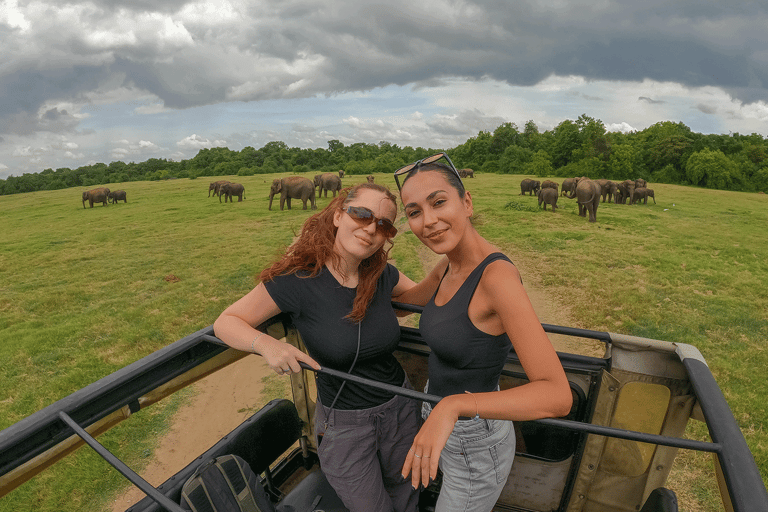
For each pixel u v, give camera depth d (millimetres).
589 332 1826
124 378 1407
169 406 4953
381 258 1609
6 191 113188
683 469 3877
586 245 13703
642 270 10859
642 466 1885
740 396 5031
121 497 3791
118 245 16828
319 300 1561
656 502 1466
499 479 1522
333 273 1575
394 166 84438
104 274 12234
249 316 1571
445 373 1405
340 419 1688
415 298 1830
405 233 14844
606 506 1990
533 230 16422
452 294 1366
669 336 6871
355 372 1654
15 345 7285
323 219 1537
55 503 3744
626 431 973
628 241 14398
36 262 14750
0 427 4910
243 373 5367
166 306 8883
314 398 2328
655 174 77438
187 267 12203
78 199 43656
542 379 1027
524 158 93375
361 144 163125
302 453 2416
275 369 1364
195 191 42125
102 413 1370
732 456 990
